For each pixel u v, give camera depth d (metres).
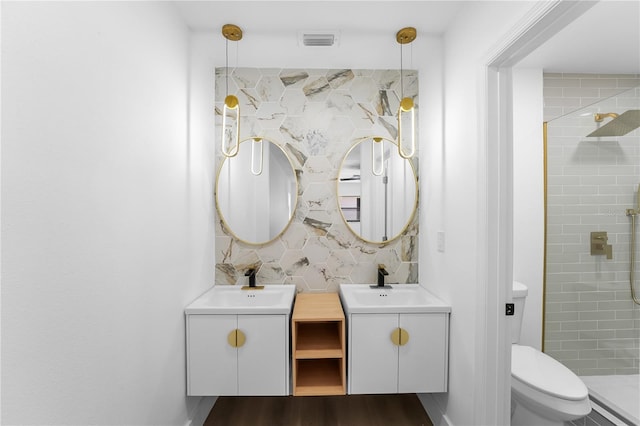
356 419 1.79
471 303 1.37
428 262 1.92
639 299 1.94
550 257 2.06
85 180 0.85
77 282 0.82
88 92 0.86
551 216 2.05
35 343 0.70
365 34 1.66
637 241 1.94
